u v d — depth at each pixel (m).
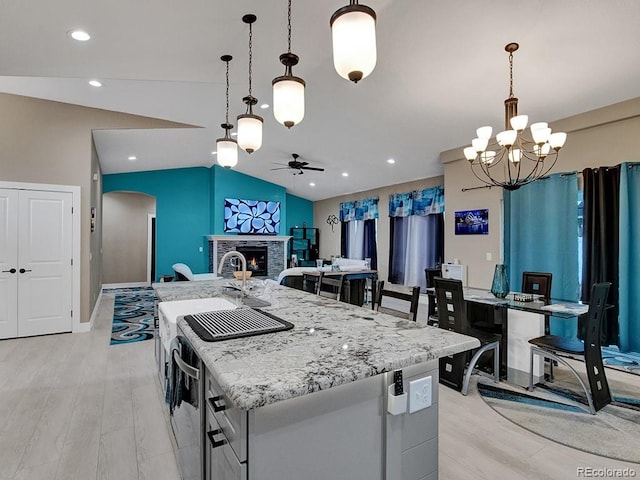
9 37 2.56
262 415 0.99
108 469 2.01
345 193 10.55
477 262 5.67
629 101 3.97
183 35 2.72
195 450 1.49
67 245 4.91
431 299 4.18
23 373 3.43
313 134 6.24
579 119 4.39
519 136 3.61
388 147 6.29
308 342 1.38
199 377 1.36
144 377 3.34
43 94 4.64
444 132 5.38
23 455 2.13
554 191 4.65
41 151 4.79
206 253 9.70
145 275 10.44
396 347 1.32
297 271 6.34
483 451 2.21
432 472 1.36
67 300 4.91
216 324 1.61
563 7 2.74
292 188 10.76
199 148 7.52
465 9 2.87
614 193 4.10
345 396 1.14
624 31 2.93
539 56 3.37
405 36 3.26
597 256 4.22
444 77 3.91
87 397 2.91
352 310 2.03
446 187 6.21
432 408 1.35
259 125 2.38
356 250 10.13
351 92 4.52
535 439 2.35
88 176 5.07
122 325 5.36
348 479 1.16
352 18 1.33
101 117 5.23
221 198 9.48
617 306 4.10
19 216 4.64
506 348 3.50
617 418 2.62
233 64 3.43
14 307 4.61
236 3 2.39
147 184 9.13
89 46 2.76
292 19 2.68
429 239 7.95
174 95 4.66
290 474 1.04
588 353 2.73
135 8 2.27
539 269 4.81
